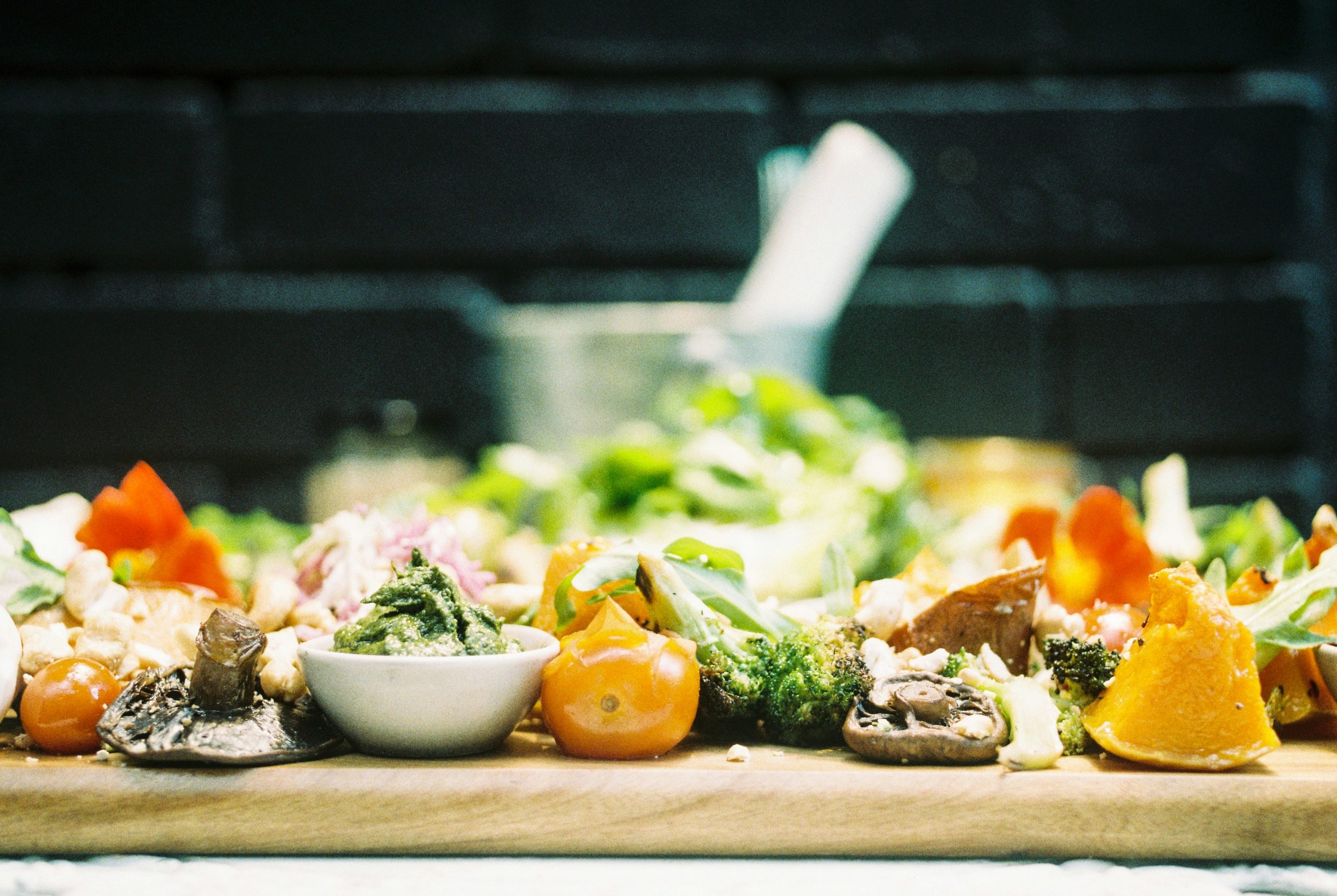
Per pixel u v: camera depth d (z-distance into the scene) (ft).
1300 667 2.03
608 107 4.65
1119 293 4.85
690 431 3.38
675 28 4.60
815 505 2.95
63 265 4.60
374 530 2.17
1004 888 1.82
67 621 2.07
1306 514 4.88
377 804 1.88
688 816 1.88
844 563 2.14
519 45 4.59
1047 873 1.84
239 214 4.59
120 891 1.81
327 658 1.90
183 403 4.61
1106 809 1.87
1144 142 4.76
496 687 1.91
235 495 4.74
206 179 4.56
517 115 4.62
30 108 4.44
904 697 1.93
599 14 4.58
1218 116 4.75
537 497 3.20
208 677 1.90
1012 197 4.77
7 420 4.56
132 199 4.53
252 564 2.61
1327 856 1.86
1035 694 1.94
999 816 1.87
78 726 1.93
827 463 3.33
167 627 2.07
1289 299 4.81
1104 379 4.85
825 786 1.88
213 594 2.13
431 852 1.89
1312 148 4.81
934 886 1.82
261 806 1.88
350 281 4.70
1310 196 4.84
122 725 1.90
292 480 4.73
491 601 2.18
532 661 1.94
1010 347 4.75
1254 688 1.90
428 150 4.62
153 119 4.49
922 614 2.07
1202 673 1.90
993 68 4.76
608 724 1.92
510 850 1.89
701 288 4.78
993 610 2.05
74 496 2.49
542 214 4.68
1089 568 2.23
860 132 3.70
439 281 4.74
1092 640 2.00
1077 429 4.88
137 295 4.58
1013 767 1.90
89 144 4.49
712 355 3.43
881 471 3.06
